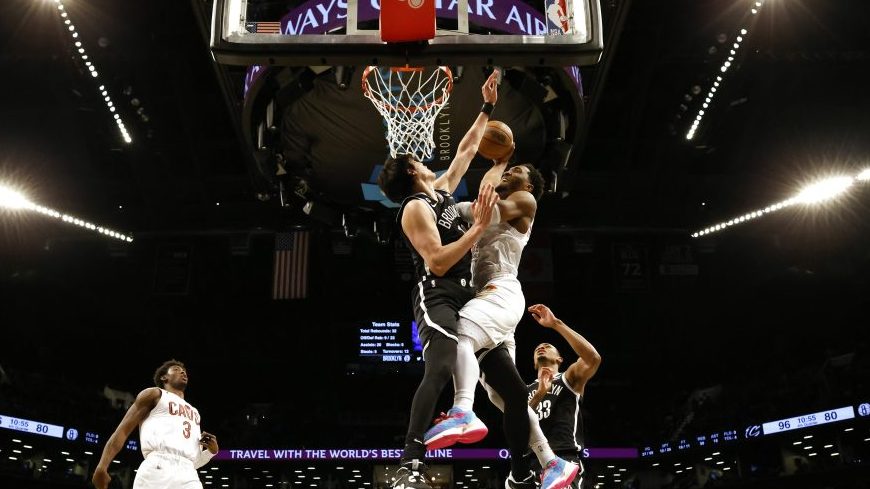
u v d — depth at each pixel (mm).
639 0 15016
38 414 19781
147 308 23562
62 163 19406
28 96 17641
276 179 11289
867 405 18672
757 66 16797
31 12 15062
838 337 22625
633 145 18797
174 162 19672
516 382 3646
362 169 11359
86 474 20906
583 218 21938
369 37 4844
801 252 22828
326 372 24859
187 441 5465
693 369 24781
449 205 3711
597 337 24750
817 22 15859
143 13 15227
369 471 22328
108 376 24516
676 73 17078
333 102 9695
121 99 16828
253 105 9781
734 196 21078
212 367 25344
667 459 22297
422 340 3402
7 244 21766
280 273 19625
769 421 20438
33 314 22891
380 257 22953
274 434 23000
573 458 5234
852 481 18391
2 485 18297
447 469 22156
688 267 22031
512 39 4828
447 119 9719
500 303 3533
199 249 23062
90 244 22469
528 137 10203
